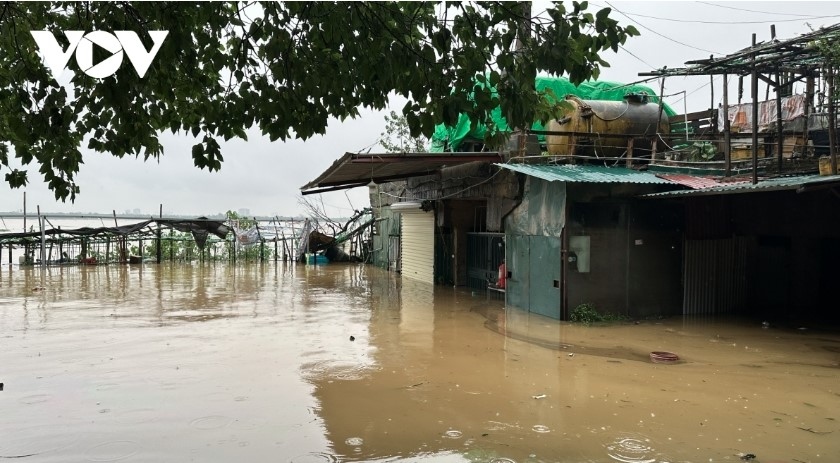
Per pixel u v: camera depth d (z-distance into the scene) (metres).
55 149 4.68
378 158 12.88
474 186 15.65
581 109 13.62
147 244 32.72
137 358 8.59
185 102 5.12
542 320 12.02
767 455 4.94
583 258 11.97
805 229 11.62
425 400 6.55
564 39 4.23
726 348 9.27
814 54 10.43
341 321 12.09
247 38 4.56
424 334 10.57
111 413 6.08
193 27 4.61
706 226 12.73
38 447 5.15
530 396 6.68
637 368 8.01
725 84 11.83
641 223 12.29
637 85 16.58
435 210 19.19
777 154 12.48
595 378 7.49
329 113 4.79
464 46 4.58
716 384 7.18
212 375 7.63
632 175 12.17
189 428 5.64
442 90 4.54
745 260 13.18
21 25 4.75
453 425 5.71
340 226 31.52
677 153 13.74
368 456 4.96
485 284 17.27
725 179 12.21
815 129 13.21
